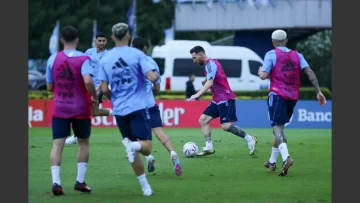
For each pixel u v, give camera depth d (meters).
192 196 32.19
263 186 35.06
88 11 153.62
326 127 84.31
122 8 154.38
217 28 115.69
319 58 148.75
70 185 35.53
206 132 48.59
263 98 93.00
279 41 39.28
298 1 113.94
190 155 48.22
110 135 69.38
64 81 32.66
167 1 158.00
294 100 39.06
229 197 31.97
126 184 35.78
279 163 44.84
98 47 51.72
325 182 36.38
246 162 45.06
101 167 42.41
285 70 38.81
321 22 113.69
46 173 39.81
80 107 32.72
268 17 114.94
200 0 115.56
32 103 85.31
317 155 49.72
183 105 84.12
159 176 38.56
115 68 31.92
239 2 115.19
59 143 32.84
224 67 108.06
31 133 72.62
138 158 32.16
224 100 47.84
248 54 108.38
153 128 39.16
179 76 107.69
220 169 41.53
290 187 34.81
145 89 32.38
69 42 33.00
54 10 155.88
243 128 83.56
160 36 157.62
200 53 47.19
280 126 39.12
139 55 31.97
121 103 32.00
